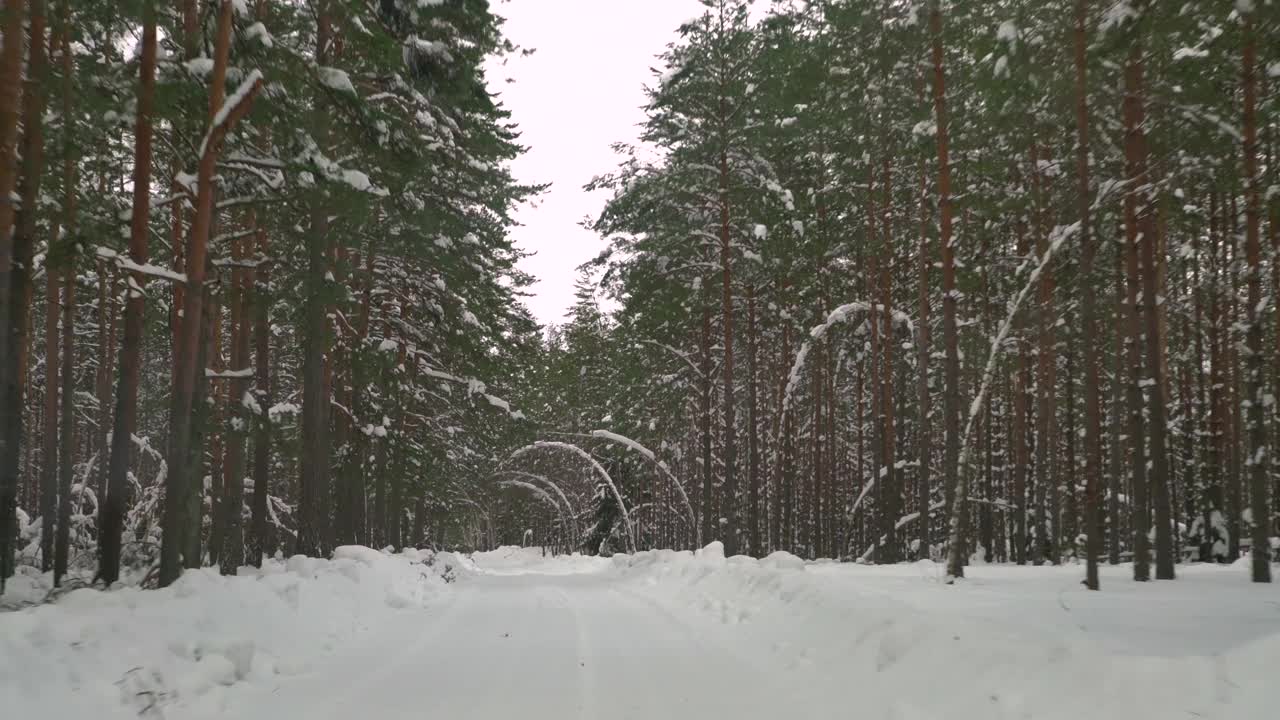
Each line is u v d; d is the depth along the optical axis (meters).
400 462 30.94
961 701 6.14
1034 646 6.48
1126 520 33.78
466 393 35.34
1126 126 15.20
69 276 18.64
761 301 32.59
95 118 13.77
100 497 26.14
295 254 20.62
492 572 34.03
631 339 33.31
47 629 6.66
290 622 10.12
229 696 7.19
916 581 14.90
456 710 6.89
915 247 28.72
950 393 18.69
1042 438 26.34
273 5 17.06
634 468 49.34
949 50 20.42
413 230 26.03
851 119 23.97
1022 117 18.14
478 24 19.02
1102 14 13.53
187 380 12.40
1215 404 21.94
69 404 19.67
